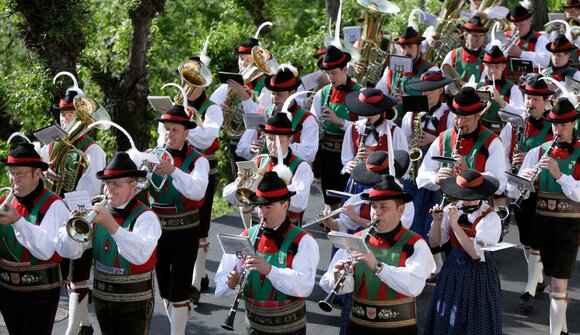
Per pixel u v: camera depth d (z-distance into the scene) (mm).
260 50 9703
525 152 8438
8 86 12500
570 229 7480
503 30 12742
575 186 7312
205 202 8688
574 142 7555
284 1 21938
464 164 7488
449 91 9570
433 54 11594
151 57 14602
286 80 8297
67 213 6570
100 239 6320
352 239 5652
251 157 8750
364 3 10242
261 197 5887
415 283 5805
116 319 6375
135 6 12055
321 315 8133
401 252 5898
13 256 6535
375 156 6945
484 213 6504
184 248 7434
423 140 8703
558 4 19172
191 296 8359
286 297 6012
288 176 6977
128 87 12625
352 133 8266
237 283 6086
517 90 9734
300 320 6094
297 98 9742
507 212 6742
